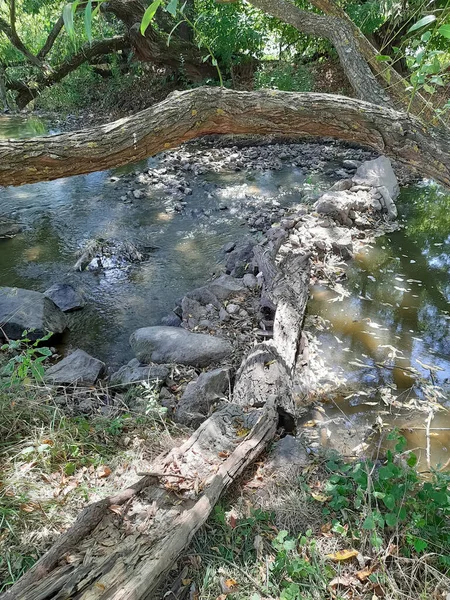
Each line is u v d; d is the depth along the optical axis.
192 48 10.50
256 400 2.87
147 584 1.75
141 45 10.55
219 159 8.45
